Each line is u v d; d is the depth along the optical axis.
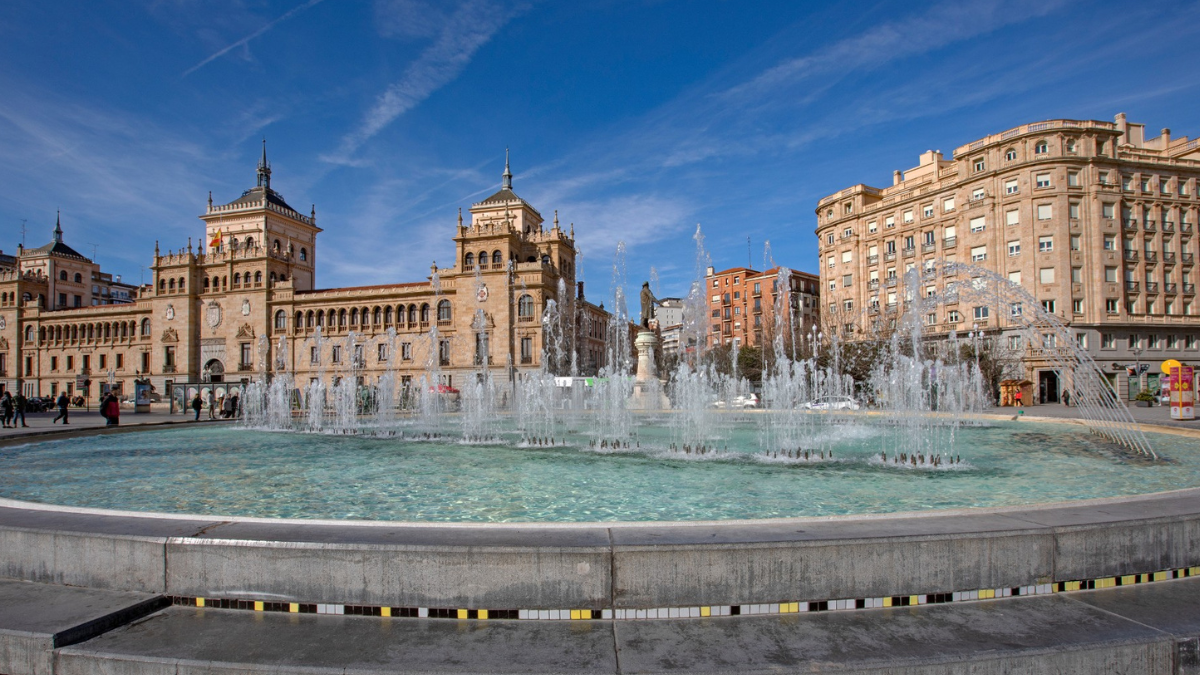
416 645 5.15
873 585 5.81
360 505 11.55
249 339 82.25
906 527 6.29
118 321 91.62
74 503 11.92
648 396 47.81
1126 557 6.33
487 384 45.22
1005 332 63.75
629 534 6.16
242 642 5.25
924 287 72.25
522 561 5.66
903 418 34.97
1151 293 64.19
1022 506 7.23
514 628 5.48
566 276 82.56
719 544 5.71
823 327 82.81
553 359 74.44
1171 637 5.14
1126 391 61.25
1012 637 5.17
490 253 72.81
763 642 5.14
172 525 6.68
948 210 70.75
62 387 94.88
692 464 17.30
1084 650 4.95
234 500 12.20
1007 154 65.25
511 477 15.08
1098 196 62.75
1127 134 71.06
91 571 6.30
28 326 97.62
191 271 85.19
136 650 5.12
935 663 4.79
